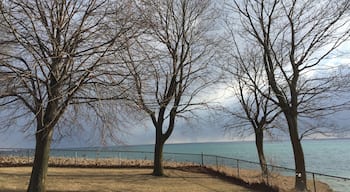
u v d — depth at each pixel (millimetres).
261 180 19172
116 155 28266
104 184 18156
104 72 11547
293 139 19203
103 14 11680
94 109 12195
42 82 10836
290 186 19062
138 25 11914
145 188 17531
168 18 22359
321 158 37094
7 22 9984
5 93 11211
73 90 11023
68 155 27219
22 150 25969
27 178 18344
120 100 12031
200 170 26062
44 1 11305
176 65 23016
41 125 11688
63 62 11148
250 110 25391
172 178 21859
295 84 19938
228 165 25172
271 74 20797
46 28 10578
